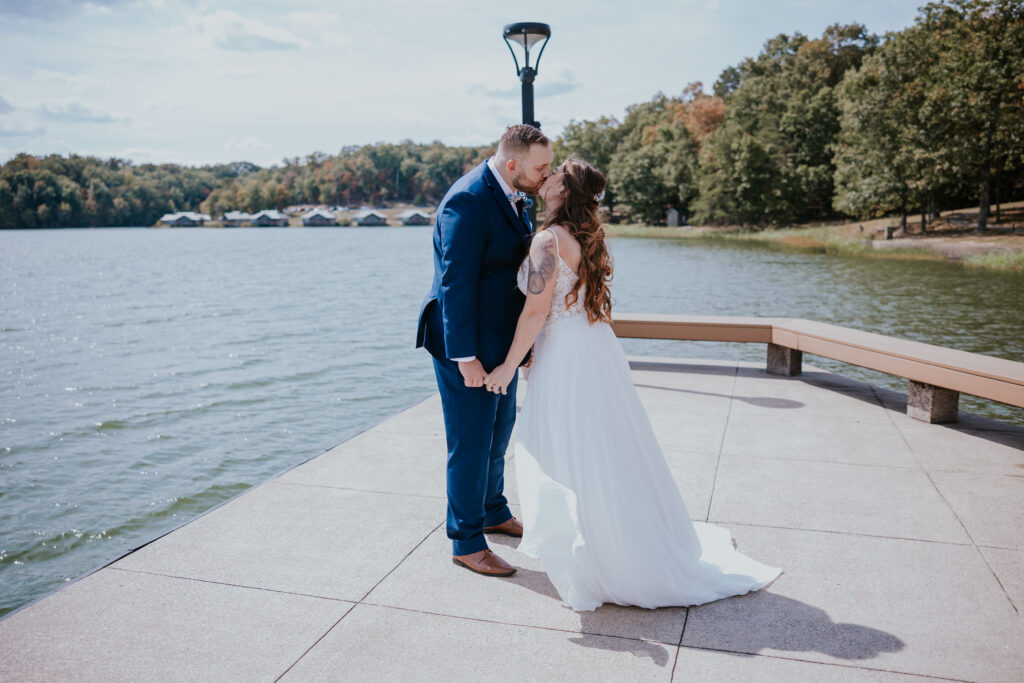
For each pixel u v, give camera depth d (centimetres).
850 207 4809
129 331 1795
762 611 257
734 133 6519
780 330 651
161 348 1544
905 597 265
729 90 10412
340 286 2953
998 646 231
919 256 3922
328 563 296
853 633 241
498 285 275
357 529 330
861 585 275
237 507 356
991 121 4106
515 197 272
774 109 6738
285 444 854
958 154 4200
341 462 423
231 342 1603
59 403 1066
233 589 275
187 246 7619
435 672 221
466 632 244
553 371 259
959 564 290
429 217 17550
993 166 4378
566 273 260
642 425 267
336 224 17462
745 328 673
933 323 1764
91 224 17512
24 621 251
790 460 425
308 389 1135
